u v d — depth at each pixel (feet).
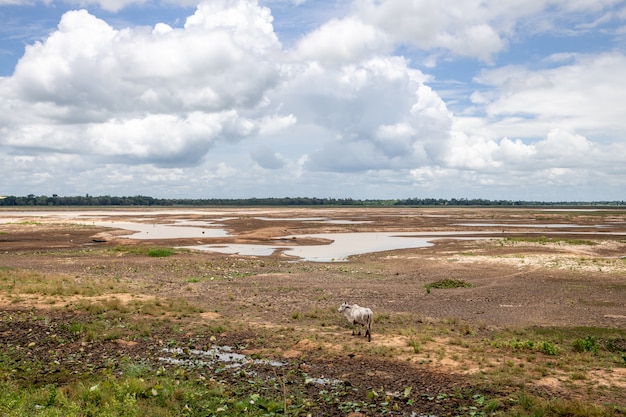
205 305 80.07
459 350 53.88
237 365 48.88
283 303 83.30
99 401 37.63
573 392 40.75
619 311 77.36
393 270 127.75
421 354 52.26
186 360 50.57
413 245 198.80
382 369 47.65
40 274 104.88
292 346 55.52
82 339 57.21
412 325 67.72
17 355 50.65
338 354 52.21
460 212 582.35
